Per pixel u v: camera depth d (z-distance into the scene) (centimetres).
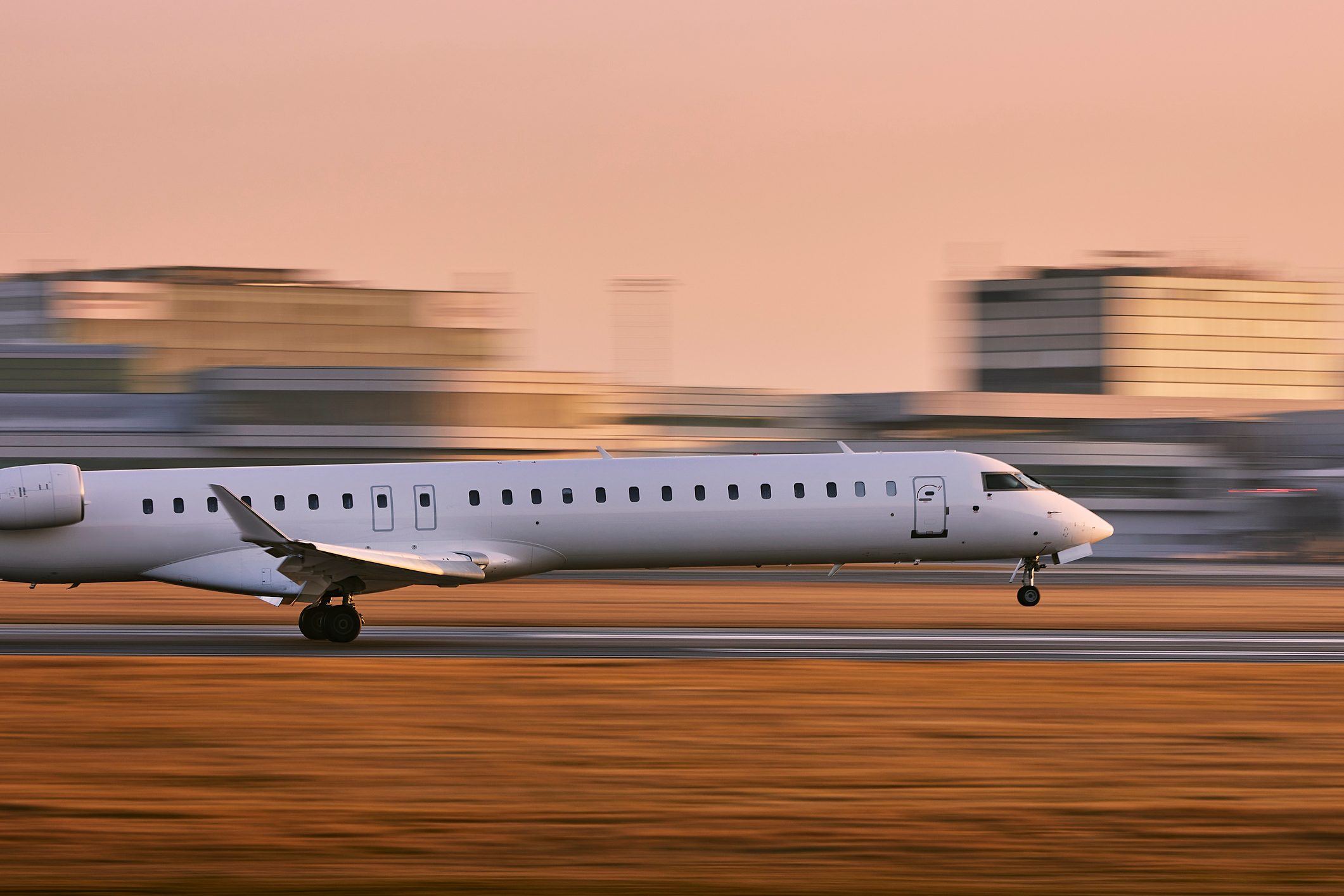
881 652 9594
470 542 10556
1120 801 5122
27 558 10344
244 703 7156
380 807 4997
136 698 7312
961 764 5722
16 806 4997
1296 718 6825
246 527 9375
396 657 9112
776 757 5866
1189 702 7294
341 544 10438
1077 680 8112
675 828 4731
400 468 10756
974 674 8356
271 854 4391
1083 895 3988
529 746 6072
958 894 3991
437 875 4153
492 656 9231
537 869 4228
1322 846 4528
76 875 4147
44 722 6606
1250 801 5122
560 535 10662
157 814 4884
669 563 10969
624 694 7456
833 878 4147
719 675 8238
